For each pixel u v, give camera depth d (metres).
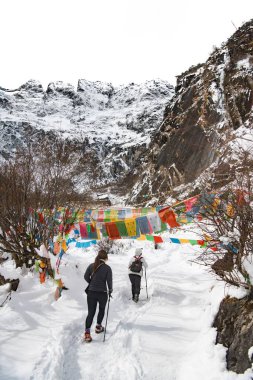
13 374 4.30
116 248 15.22
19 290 7.32
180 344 5.36
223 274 5.41
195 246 13.57
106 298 5.83
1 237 8.18
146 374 4.41
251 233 4.85
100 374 4.46
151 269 11.31
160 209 6.87
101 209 8.34
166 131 29.47
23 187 8.29
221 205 5.64
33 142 11.43
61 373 4.45
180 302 7.56
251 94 20.06
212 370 4.26
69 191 9.04
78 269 9.66
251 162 5.28
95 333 5.84
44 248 7.73
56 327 5.85
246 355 3.92
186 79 31.33
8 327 5.68
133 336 5.57
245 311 4.57
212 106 22.16
